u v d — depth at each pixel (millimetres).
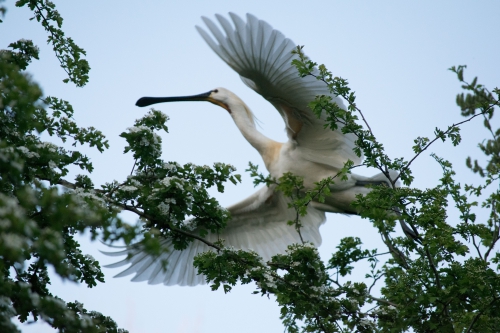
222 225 11773
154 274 16750
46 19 12672
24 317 8102
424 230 12641
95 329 8086
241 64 16078
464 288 11523
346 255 13641
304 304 11695
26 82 6789
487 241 13195
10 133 9594
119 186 11336
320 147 17016
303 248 11570
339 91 13070
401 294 12227
